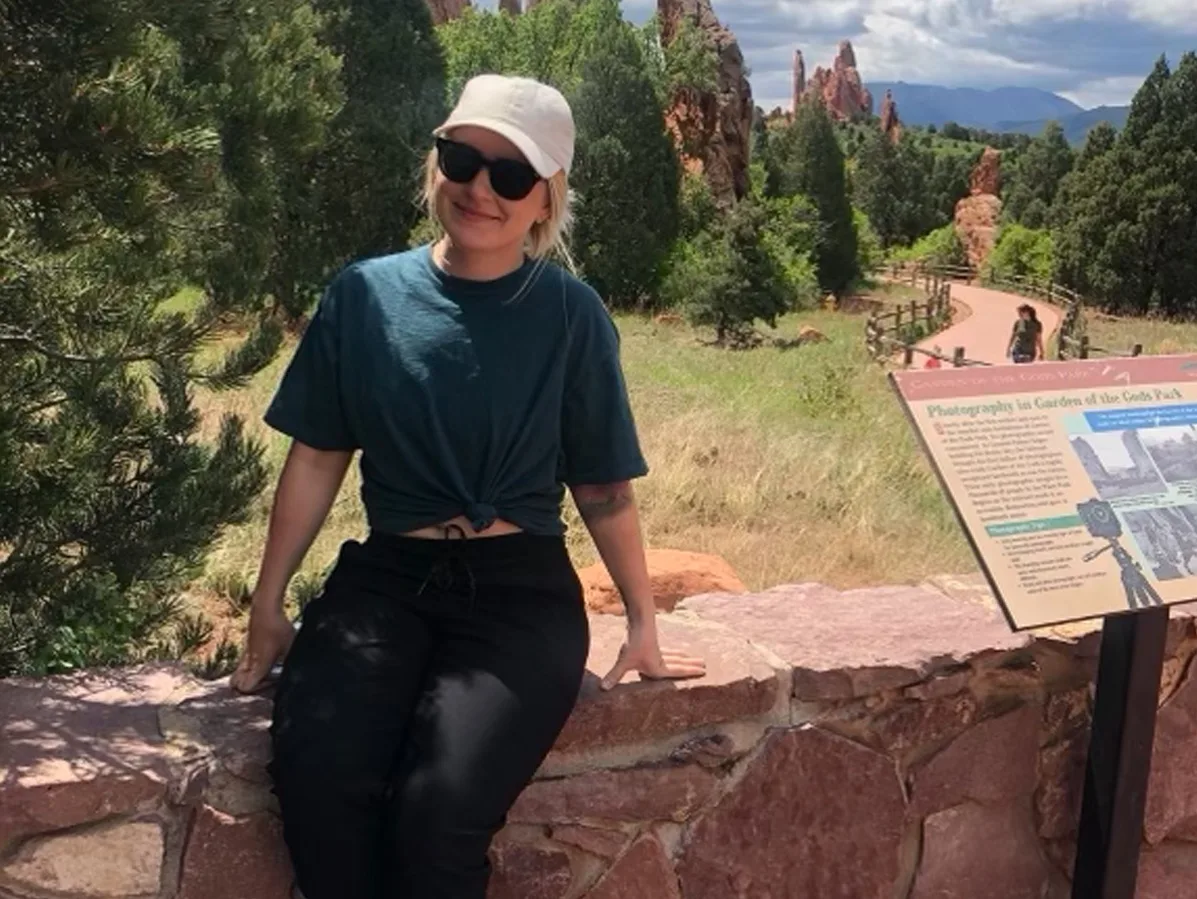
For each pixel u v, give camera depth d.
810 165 49.44
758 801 2.45
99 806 1.98
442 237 2.14
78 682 2.31
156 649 3.99
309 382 2.11
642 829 2.36
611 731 2.29
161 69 3.57
